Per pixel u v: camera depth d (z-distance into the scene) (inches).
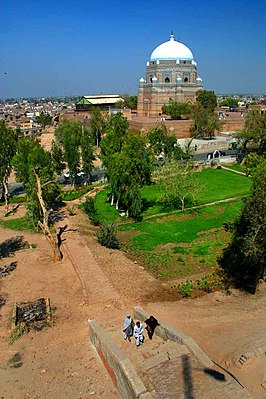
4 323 886.4
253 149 2832.2
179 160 2822.3
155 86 4414.4
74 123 3452.3
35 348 785.6
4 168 1772.9
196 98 4414.4
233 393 550.6
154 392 568.4
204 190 2039.9
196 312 915.4
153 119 4084.6
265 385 627.2
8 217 1733.5
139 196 1673.2
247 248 962.7
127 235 1515.7
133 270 1167.6
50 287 1052.5
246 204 987.9
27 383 685.9
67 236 1416.1
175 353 655.8
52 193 1688.0
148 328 745.6
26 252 1309.1
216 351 740.0
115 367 641.0
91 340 784.9
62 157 2488.9
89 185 2294.5
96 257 1211.9
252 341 757.9
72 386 669.9
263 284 1082.7
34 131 5398.6
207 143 3688.5
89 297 967.6
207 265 1230.9
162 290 1041.5
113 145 1951.3
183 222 1633.9
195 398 545.6
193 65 4534.9
